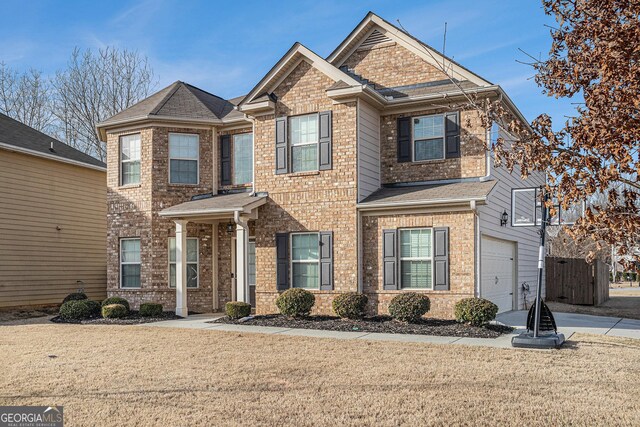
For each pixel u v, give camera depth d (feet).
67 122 116.06
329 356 32.48
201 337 40.04
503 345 35.91
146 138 57.67
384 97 52.01
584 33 20.15
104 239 74.95
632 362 30.37
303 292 48.19
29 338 40.14
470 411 21.68
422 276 47.67
